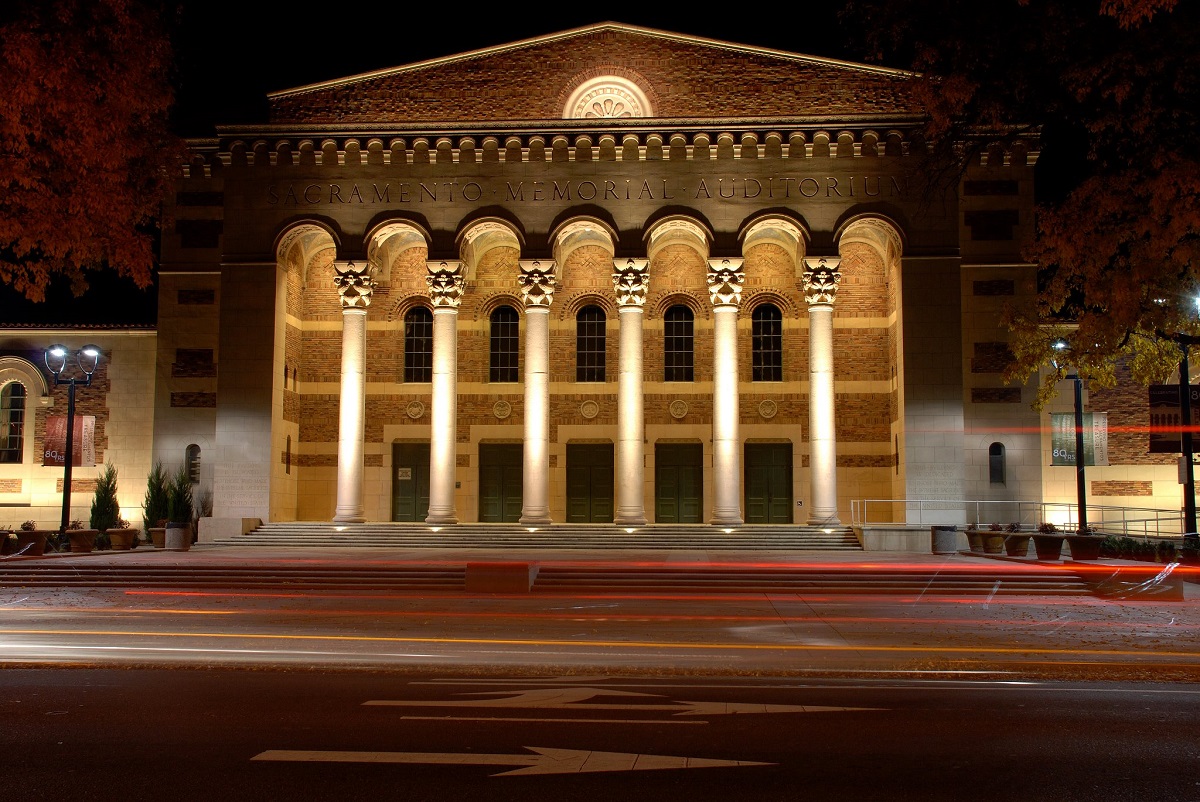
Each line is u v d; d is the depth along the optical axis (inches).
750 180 1419.8
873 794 326.6
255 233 1446.9
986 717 446.3
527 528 1389.0
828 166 1416.1
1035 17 861.2
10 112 794.2
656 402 1573.6
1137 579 944.3
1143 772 354.6
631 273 1413.6
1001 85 916.6
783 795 325.7
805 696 498.3
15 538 1219.2
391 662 595.8
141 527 1491.1
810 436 1407.5
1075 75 848.3
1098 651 643.5
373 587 995.3
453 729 415.2
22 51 775.1
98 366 1533.0
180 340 1476.4
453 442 1432.1
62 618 794.2
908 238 1396.4
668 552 1295.5
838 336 1541.6
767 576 1013.8
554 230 1423.5
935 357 1381.6
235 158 1460.4
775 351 1567.4
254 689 508.1
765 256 1572.3
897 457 1453.0
